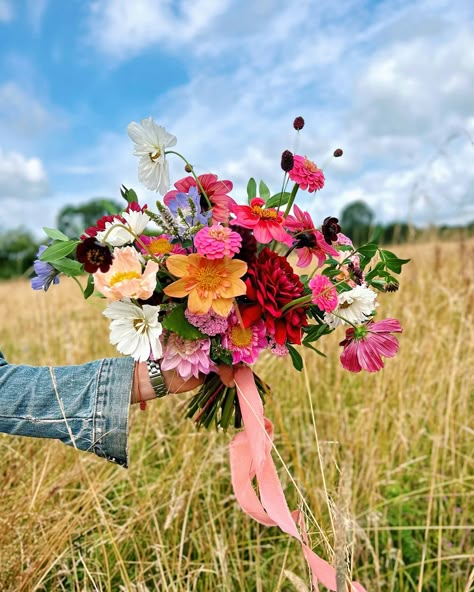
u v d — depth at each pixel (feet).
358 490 6.86
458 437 7.76
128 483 7.06
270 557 6.12
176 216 3.46
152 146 3.46
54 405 3.66
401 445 7.44
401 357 8.49
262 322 3.44
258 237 3.31
